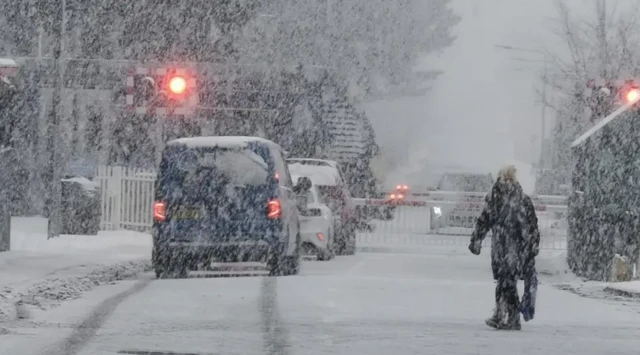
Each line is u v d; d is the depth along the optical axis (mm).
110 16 70375
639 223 36125
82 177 51469
